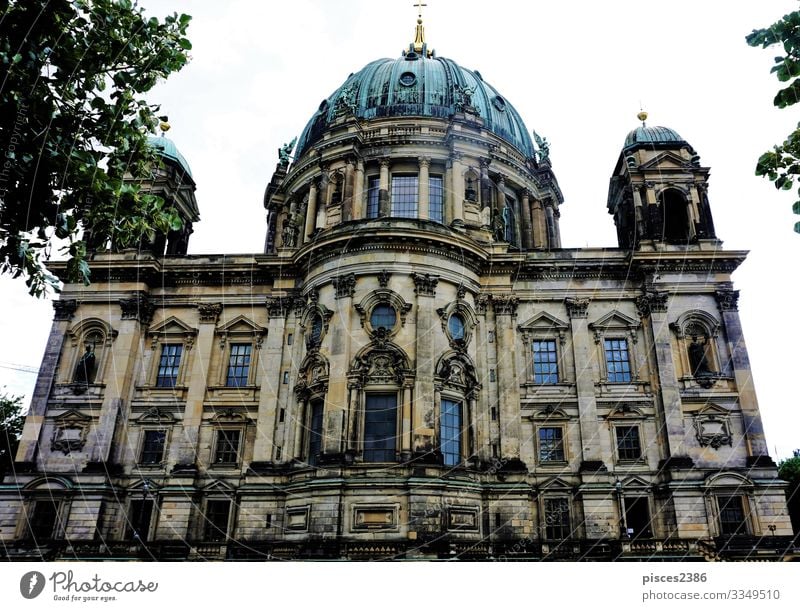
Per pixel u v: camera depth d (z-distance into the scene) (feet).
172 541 134.31
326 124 200.44
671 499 136.36
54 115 62.23
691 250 156.76
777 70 60.64
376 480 125.08
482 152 179.63
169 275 167.02
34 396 154.30
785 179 63.93
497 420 146.00
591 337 155.84
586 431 145.69
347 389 134.92
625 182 177.17
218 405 154.30
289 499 135.44
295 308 159.94
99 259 163.94
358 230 145.07
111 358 158.20
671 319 153.48
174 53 70.79
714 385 147.23
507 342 152.46
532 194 200.23
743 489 135.33
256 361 159.22
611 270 159.63
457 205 170.71
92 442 150.00
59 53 63.93
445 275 147.43
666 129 176.14
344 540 121.29
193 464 147.74
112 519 144.25
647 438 144.97
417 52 230.48
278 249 166.61
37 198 66.13
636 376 151.12
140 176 76.33
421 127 184.34
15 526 141.18
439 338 141.79
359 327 140.77
